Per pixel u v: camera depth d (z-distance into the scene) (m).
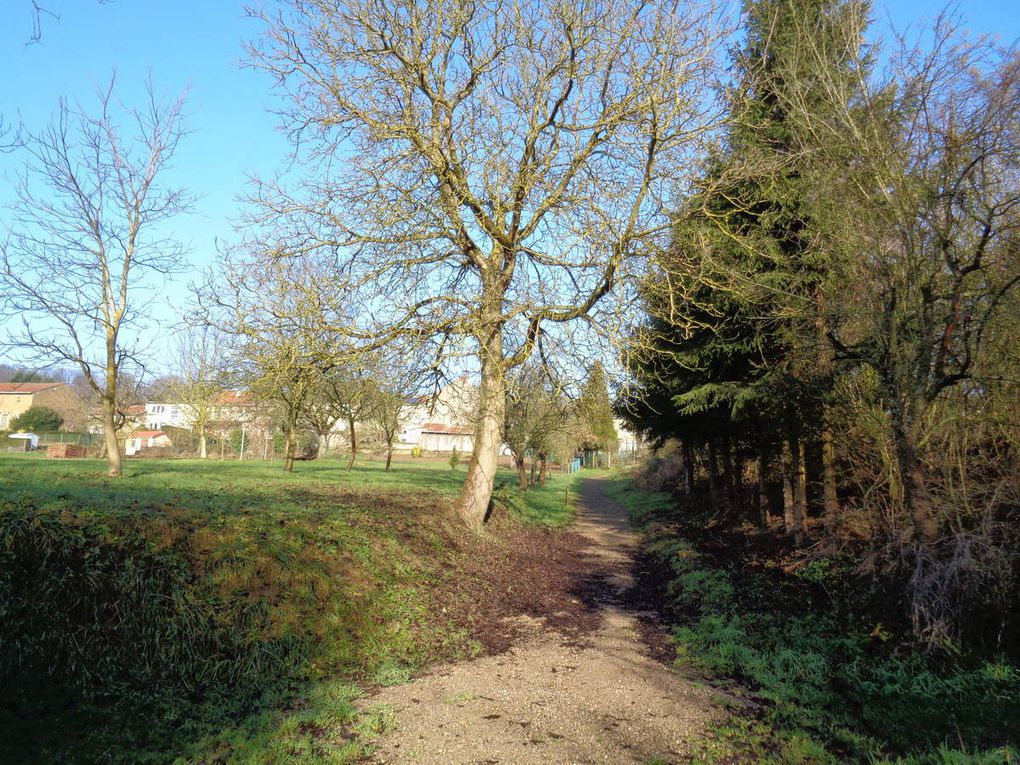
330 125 12.77
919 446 8.18
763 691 7.10
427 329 13.01
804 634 8.52
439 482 25.03
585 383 13.34
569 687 7.28
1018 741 5.32
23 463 18.73
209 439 42.91
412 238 13.00
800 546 13.02
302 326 12.94
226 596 7.62
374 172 12.59
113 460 16.55
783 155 11.80
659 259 12.48
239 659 6.99
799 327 10.38
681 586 12.71
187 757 5.19
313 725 5.99
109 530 7.57
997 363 8.52
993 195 7.81
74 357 16.27
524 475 31.52
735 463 19.94
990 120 7.49
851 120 8.70
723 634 9.02
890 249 8.22
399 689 7.13
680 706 6.66
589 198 12.43
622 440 76.81
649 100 12.03
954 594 7.36
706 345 13.83
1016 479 8.19
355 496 15.77
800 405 11.77
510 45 13.20
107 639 6.50
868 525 10.28
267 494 14.08
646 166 12.76
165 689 6.30
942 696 6.39
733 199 12.23
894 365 8.13
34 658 5.95
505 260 14.16
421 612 9.59
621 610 11.54
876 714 6.23
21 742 4.97
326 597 8.60
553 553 17.27
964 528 8.29
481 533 15.41
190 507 9.68
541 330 13.50
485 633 9.63
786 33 11.63
